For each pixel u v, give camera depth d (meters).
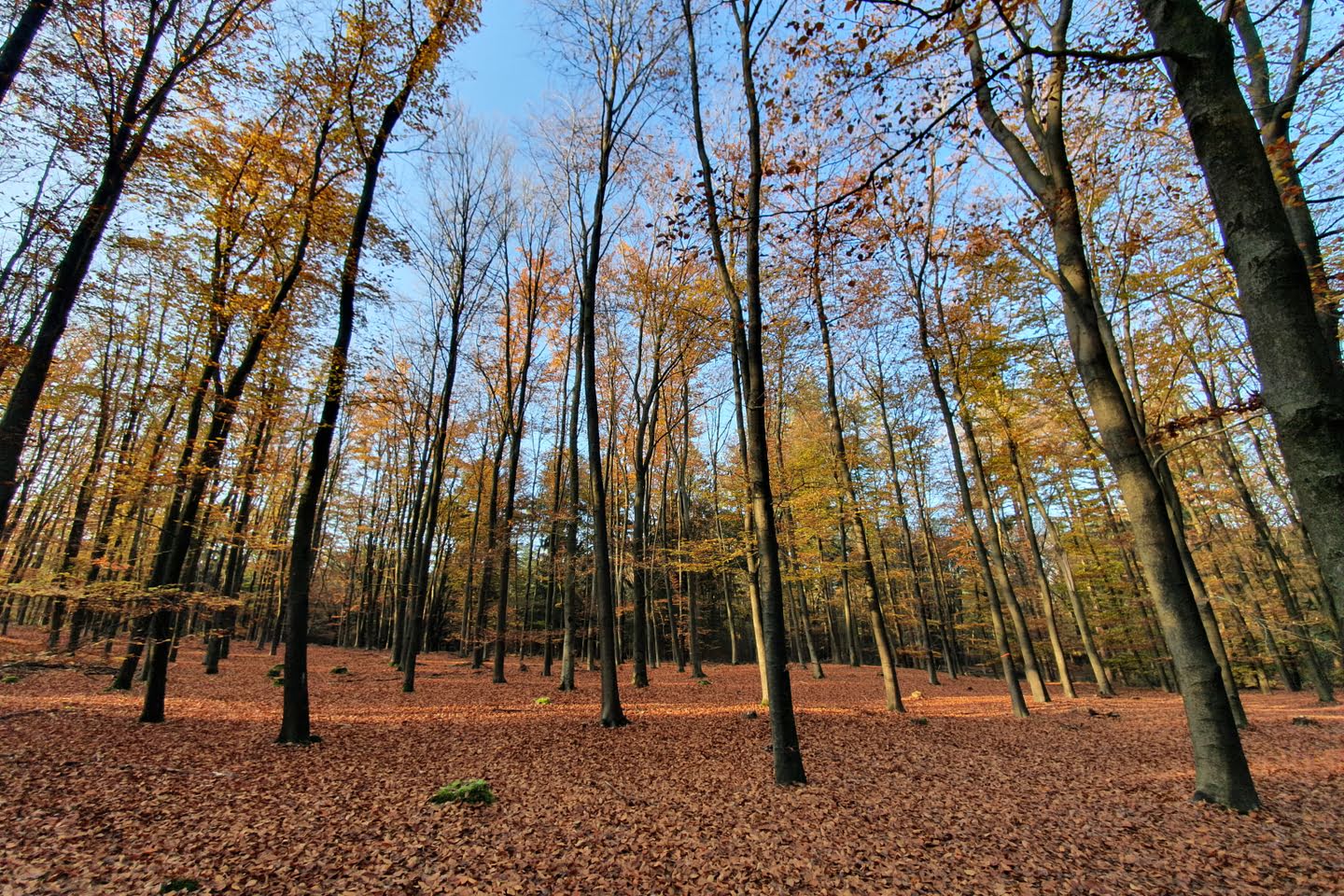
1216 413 6.64
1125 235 10.74
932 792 7.52
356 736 9.97
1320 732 10.67
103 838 5.40
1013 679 13.89
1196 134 2.91
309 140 11.32
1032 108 7.42
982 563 14.80
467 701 14.27
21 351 9.07
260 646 29.62
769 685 8.06
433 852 5.50
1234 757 6.18
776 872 5.18
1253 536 19.45
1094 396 6.98
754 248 8.52
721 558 16.41
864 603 34.47
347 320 10.38
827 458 17.77
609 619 12.03
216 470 10.61
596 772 8.37
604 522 12.34
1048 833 5.95
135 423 16.06
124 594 8.88
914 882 4.94
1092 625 25.23
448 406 18.19
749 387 8.52
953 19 4.29
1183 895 4.51
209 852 5.29
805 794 7.31
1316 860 4.85
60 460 19.33
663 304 16.52
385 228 11.53
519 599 41.66
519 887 4.90
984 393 14.80
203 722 10.28
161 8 8.45
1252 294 2.65
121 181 7.45
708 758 9.25
